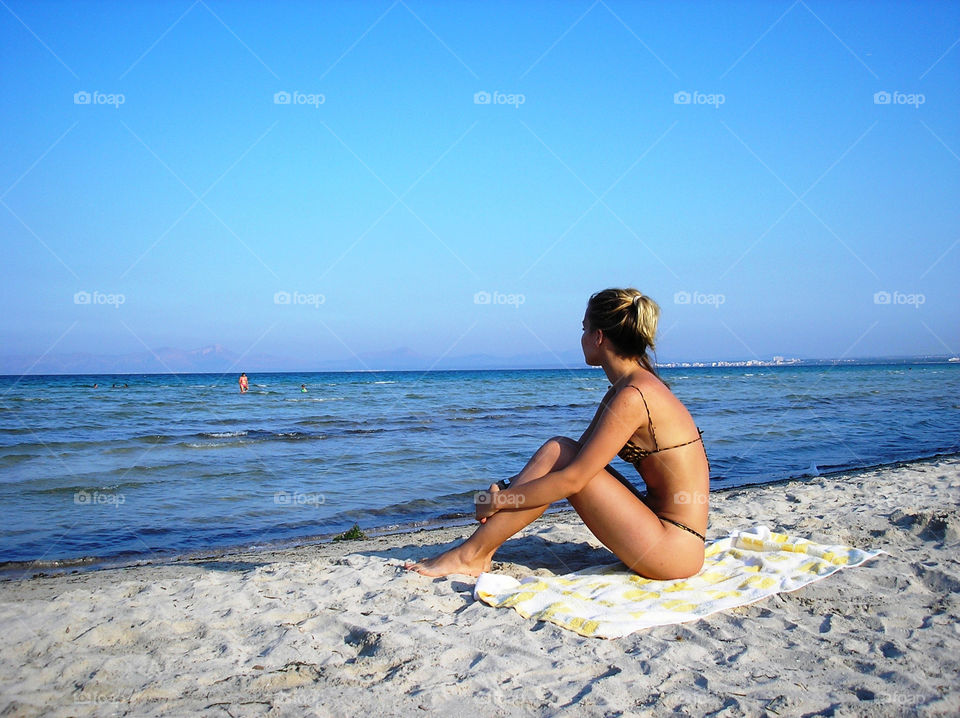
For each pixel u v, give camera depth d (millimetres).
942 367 95812
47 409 25391
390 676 2736
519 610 3363
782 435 15664
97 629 3279
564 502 9234
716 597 3529
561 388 40688
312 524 8086
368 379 62219
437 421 20641
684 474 3650
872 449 13586
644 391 3566
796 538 4602
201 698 2576
